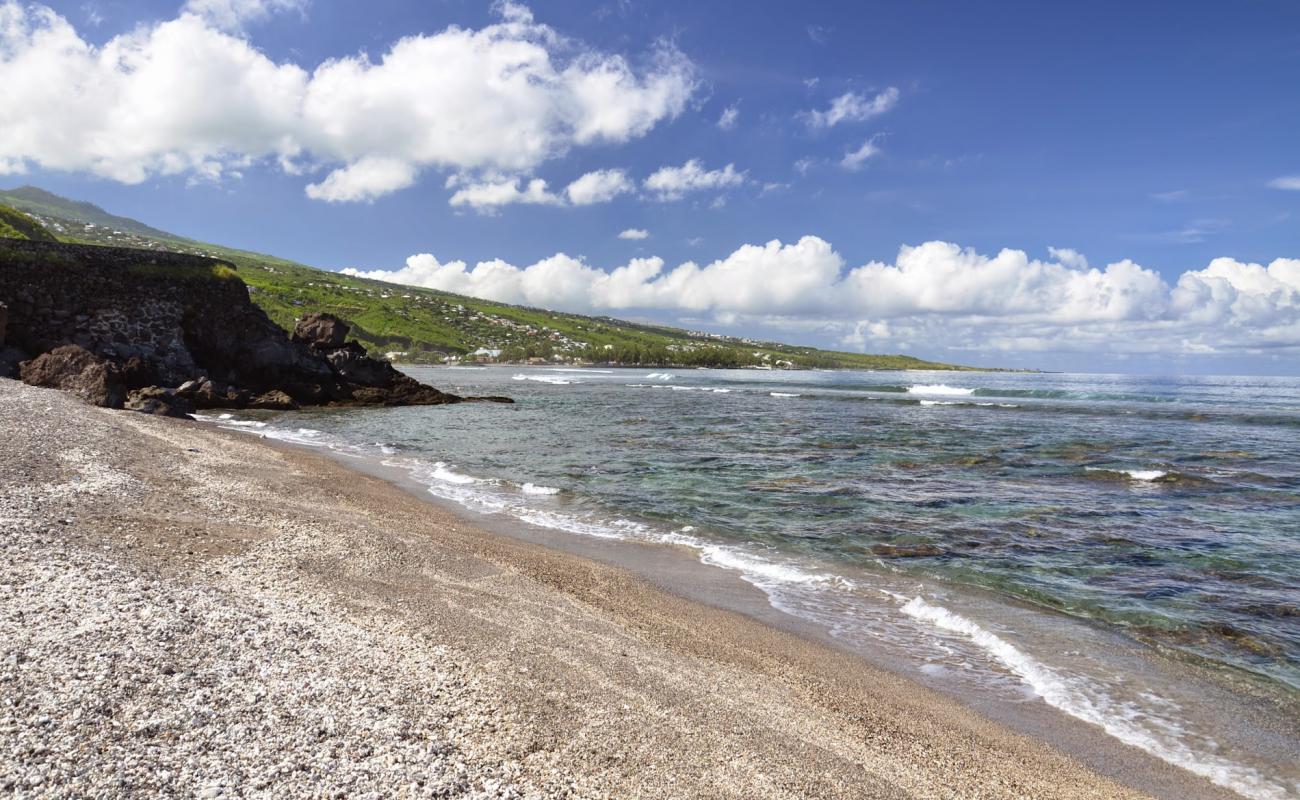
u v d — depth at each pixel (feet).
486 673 25.46
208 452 73.51
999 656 33.65
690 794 19.04
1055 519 61.57
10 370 117.60
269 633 26.21
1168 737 26.45
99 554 32.32
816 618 38.29
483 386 310.24
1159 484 78.54
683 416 163.84
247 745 18.35
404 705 21.97
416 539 46.78
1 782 15.37
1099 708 28.68
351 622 29.09
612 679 26.76
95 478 48.96
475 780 18.25
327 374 177.58
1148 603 41.06
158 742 17.93
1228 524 60.08
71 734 17.62
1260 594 42.68
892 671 31.76
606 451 101.91
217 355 159.12
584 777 19.24
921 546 52.90
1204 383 403.95
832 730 25.03
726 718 24.56
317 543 41.60
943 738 25.44
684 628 35.29
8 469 46.52
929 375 630.33
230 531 41.75
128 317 142.51
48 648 21.99
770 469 86.84
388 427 129.59
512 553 46.70
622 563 47.32
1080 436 125.70
